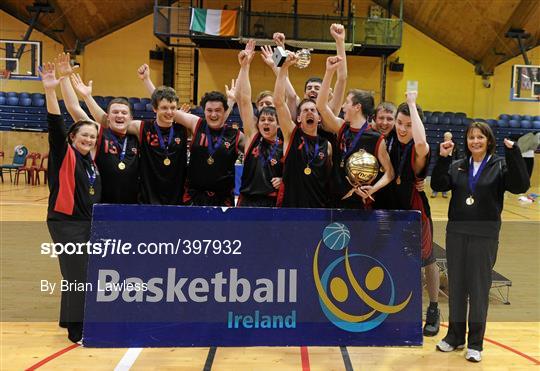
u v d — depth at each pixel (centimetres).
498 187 307
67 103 338
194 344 289
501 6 1158
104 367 281
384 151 313
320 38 1296
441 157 312
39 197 880
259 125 339
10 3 1255
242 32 1298
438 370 288
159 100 329
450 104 1360
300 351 307
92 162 324
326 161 322
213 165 344
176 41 1488
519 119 1161
